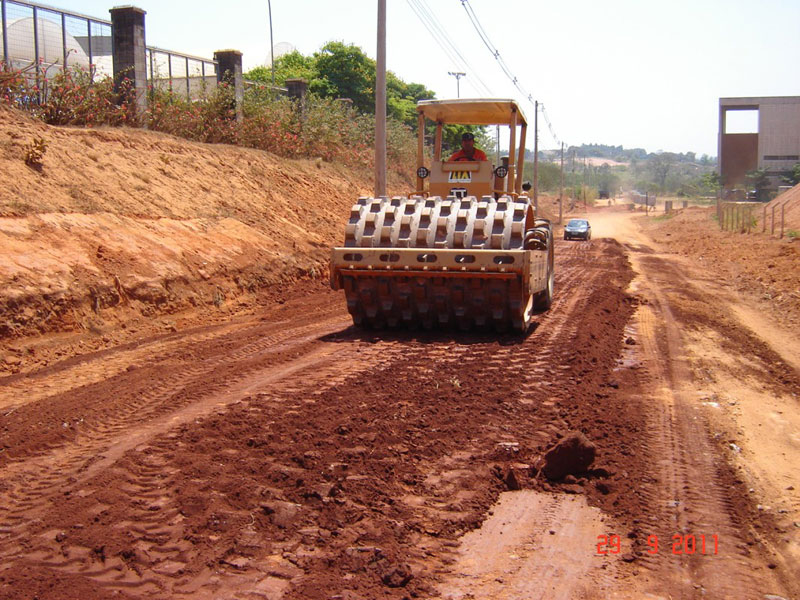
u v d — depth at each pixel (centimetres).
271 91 2605
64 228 1129
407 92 6256
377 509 490
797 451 673
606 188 17112
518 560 438
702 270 2419
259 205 1805
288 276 1566
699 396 827
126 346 996
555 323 1198
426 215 1040
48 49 1722
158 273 1198
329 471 539
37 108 1551
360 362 886
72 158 1366
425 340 1027
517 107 1170
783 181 8656
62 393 762
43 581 393
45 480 531
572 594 403
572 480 559
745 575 435
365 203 1083
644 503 529
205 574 405
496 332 1074
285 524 462
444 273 999
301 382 786
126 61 1836
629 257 2978
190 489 506
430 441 617
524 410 714
